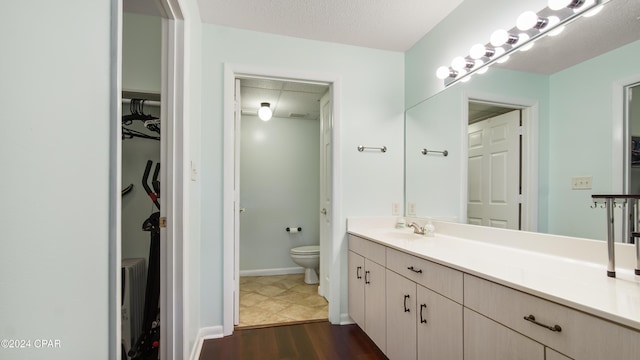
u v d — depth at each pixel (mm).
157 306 1846
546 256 1373
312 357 1877
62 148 519
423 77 2340
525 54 1529
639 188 1075
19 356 427
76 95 557
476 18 1829
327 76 2385
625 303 768
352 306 2314
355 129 2451
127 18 2021
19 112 424
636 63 1096
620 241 1113
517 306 950
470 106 1897
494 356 1031
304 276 3785
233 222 2262
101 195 645
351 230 2395
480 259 1319
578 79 1288
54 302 500
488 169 1762
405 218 2498
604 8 1196
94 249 619
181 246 1499
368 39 2369
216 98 2160
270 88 2900
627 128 1118
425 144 2314
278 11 1997
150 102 1994
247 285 3381
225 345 2018
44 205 477
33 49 451
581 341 768
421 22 2150
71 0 542
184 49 1511
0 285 394
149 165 1929
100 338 641
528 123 1513
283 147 3969
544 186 1421
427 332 1409
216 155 2158
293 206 3975
